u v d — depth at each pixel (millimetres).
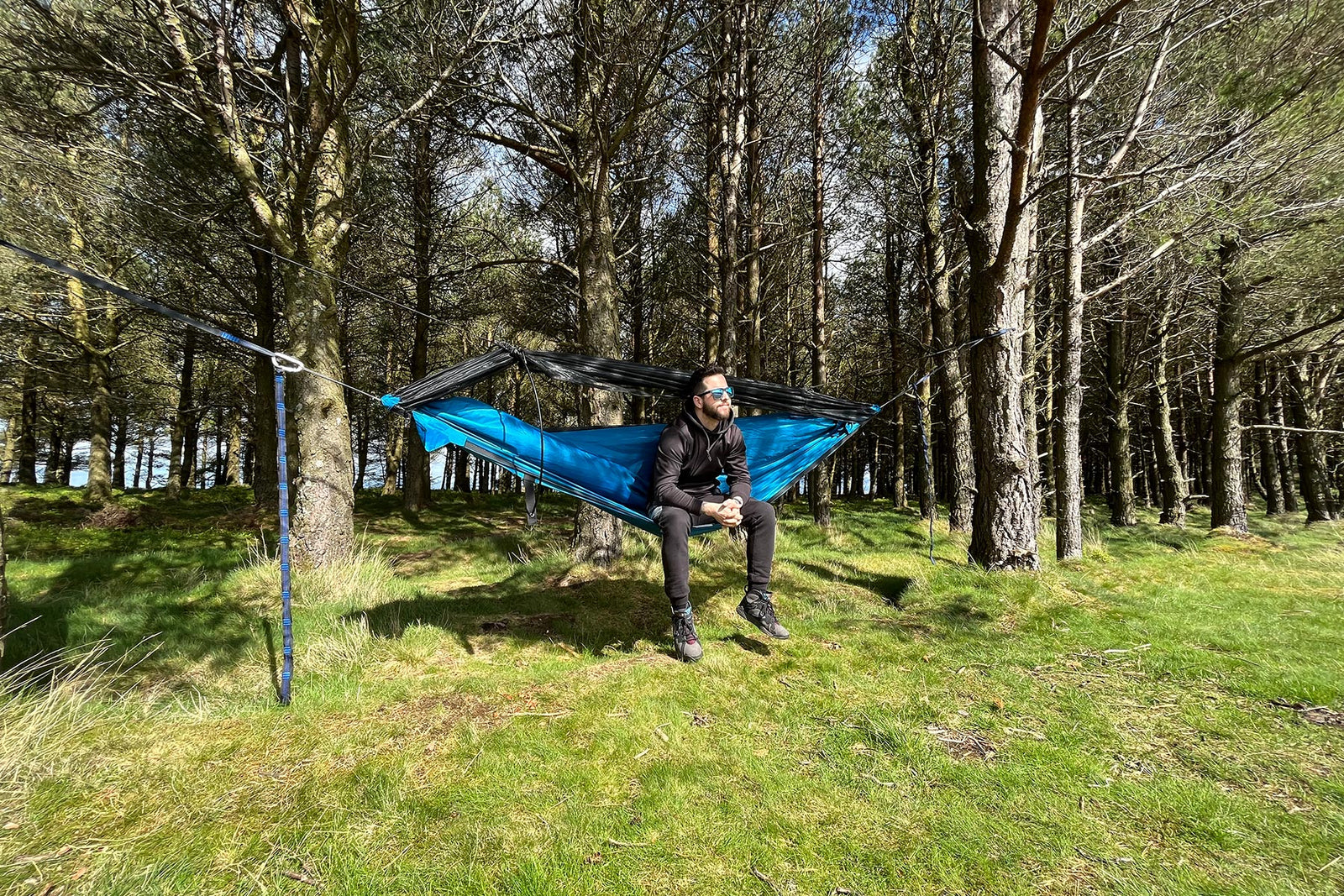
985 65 5121
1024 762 2332
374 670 3594
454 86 7137
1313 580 5492
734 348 9109
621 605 4941
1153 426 15414
